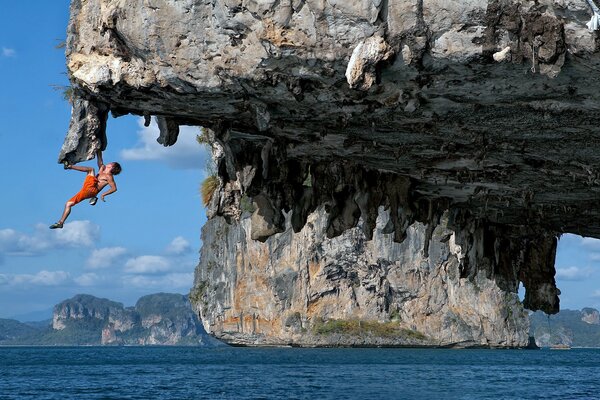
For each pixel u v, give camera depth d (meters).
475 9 10.06
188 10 11.46
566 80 10.81
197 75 11.91
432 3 10.20
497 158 15.26
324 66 11.09
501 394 42.06
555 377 61.19
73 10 12.63
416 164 16.33
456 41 10.32
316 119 13.45
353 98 12.16
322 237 153.38
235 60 11.55
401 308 157.50
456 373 65.69
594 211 19.44
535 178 16.48
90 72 12.40
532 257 23.83
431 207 19.48
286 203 17.02
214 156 17.52
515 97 11.57
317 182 17.23
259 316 156.50
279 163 15.75
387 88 11.55
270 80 11.67
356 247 154.12
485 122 12.91
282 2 10.72
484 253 22.58
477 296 158.88
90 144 13.41
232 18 11.14
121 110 13.64
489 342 158.38
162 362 95.06
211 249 166.00
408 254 156.12
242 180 16.05
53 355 146.88
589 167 15.14
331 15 10.58
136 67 12.32
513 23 10.02
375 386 47.84
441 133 13.77
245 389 46.03
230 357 108.81
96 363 96.06
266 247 156.00
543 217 20.89
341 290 156.38
